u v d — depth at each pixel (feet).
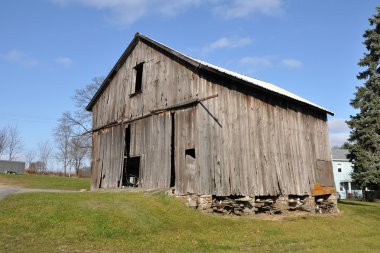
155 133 57.06
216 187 48.67
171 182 52.95
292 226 46.98
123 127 65.10
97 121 73.87
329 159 74.18
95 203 40.96
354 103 112.57
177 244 32.27
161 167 54.34
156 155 55.83
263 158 57.06
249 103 57.16
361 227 54.24
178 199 48.96
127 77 67.56
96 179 69.51
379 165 104.63
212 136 50.19
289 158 62.64
